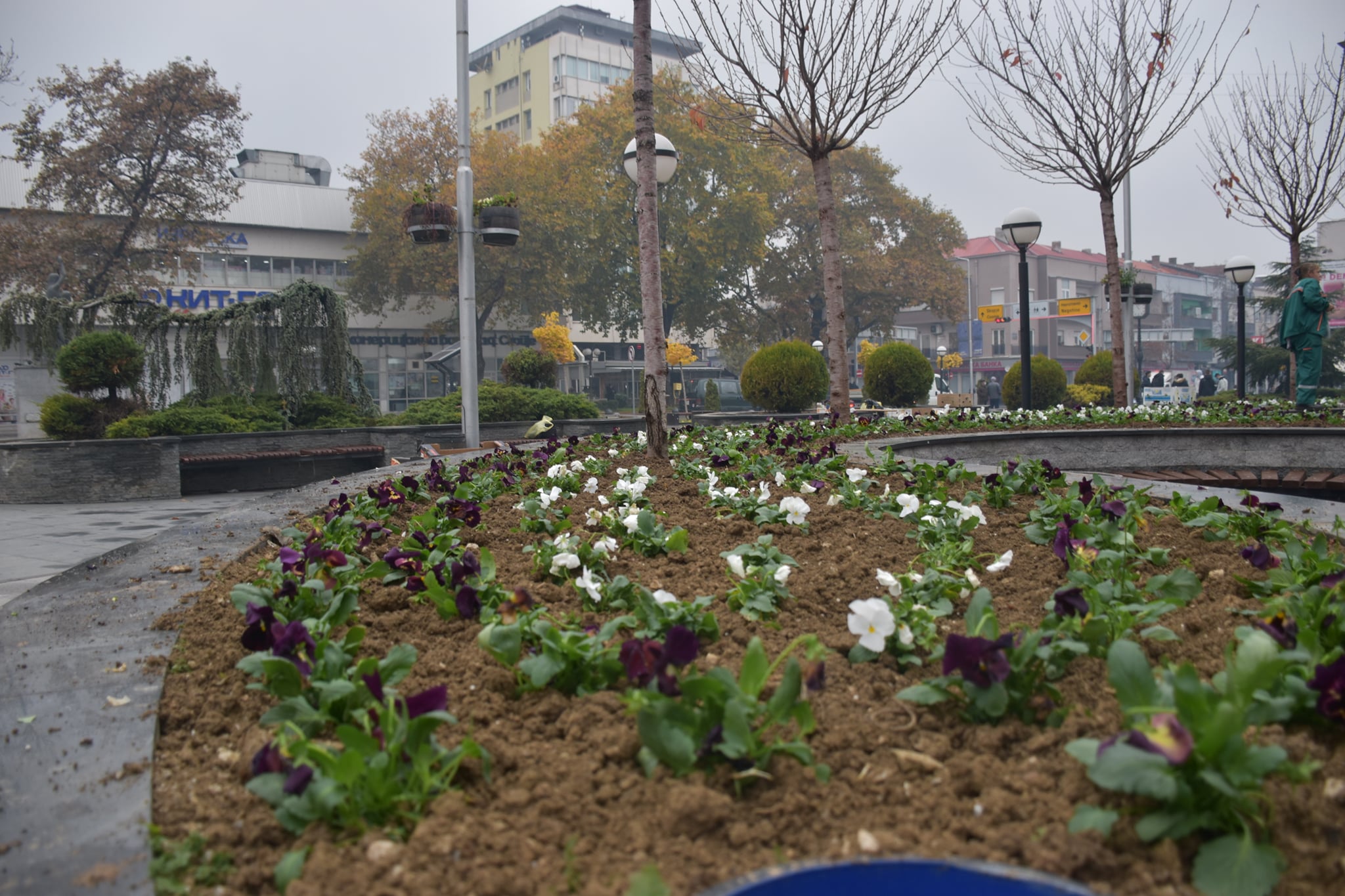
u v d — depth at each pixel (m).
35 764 2.04
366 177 45.66
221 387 16.81
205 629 3.07
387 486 5.59
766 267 50.03
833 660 2.56
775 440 8.58
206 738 2.24
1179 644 2.64
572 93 65.44
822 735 2.09
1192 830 1.56
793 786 1.84
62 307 16.94
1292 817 1.62
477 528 4.53
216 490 14.66
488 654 2.61
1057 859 1.52
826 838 1.68
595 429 17.78
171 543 4.74
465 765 1.96
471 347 14.39
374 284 46.72
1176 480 8.75
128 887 1.56
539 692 2.35
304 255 50.47
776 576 3.14
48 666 2.72
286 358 16.80
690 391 46.12
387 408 52.62
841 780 1.89
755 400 17.70
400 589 3.40
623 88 44.66
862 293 51.34
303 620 2.94
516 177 42.34
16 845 1.70
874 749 2.03
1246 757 1.55
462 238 14.31
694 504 5.23
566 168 42.78
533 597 3.06
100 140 34.44
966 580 3.19
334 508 5.19
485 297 45.72
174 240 37.72
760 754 1.86
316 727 2.16
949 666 2.06
